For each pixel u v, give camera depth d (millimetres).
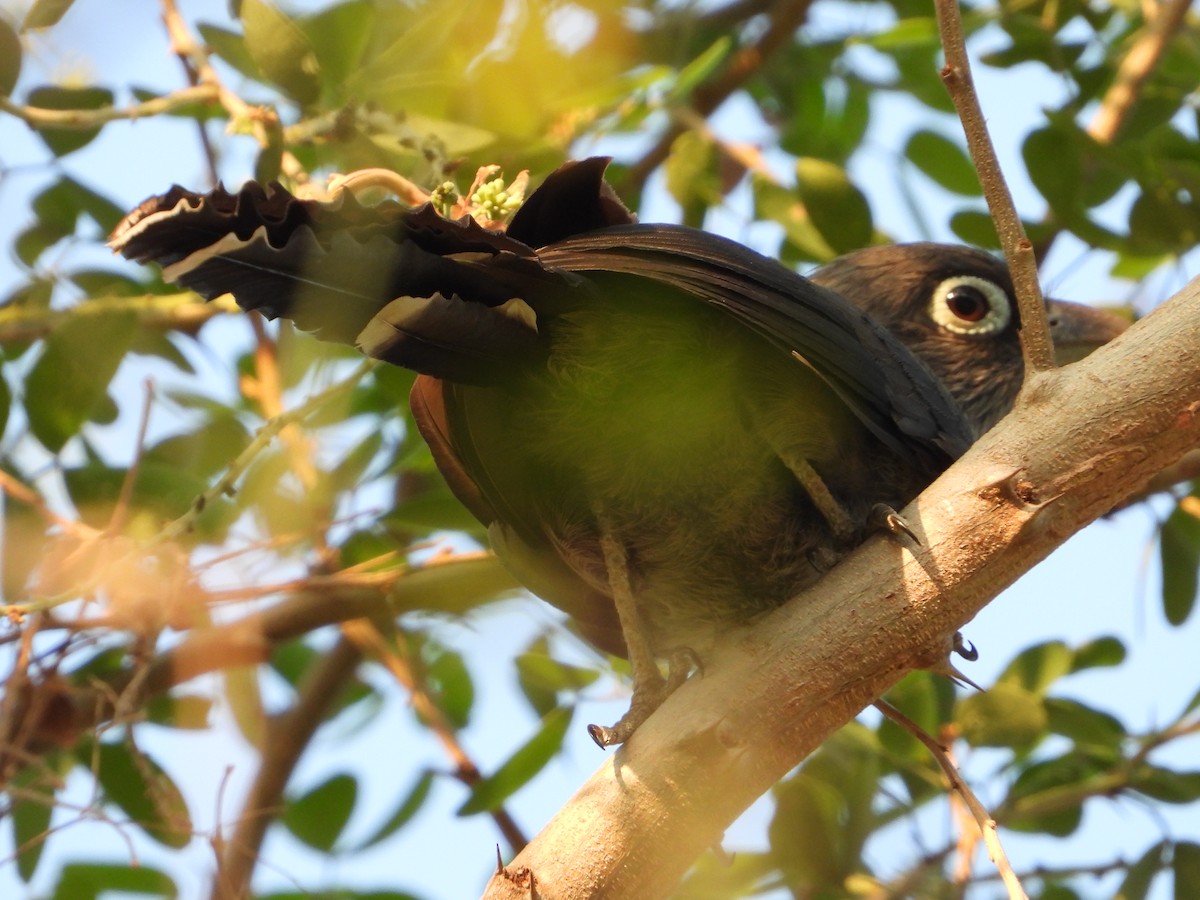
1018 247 4566
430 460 7598
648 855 4484
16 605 6113
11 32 6602
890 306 7973
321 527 6992
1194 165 7992
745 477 5598
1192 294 4539
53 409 7082
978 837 7199
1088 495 4469
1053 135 7680
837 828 7281
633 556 5836
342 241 4035
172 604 6594
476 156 7016
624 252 4863
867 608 4535
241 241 3869
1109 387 4480
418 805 8320
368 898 7977
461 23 7320
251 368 8891
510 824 7637
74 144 7586
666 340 5250
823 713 4559
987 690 7258
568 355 5207
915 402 5621
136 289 8352
